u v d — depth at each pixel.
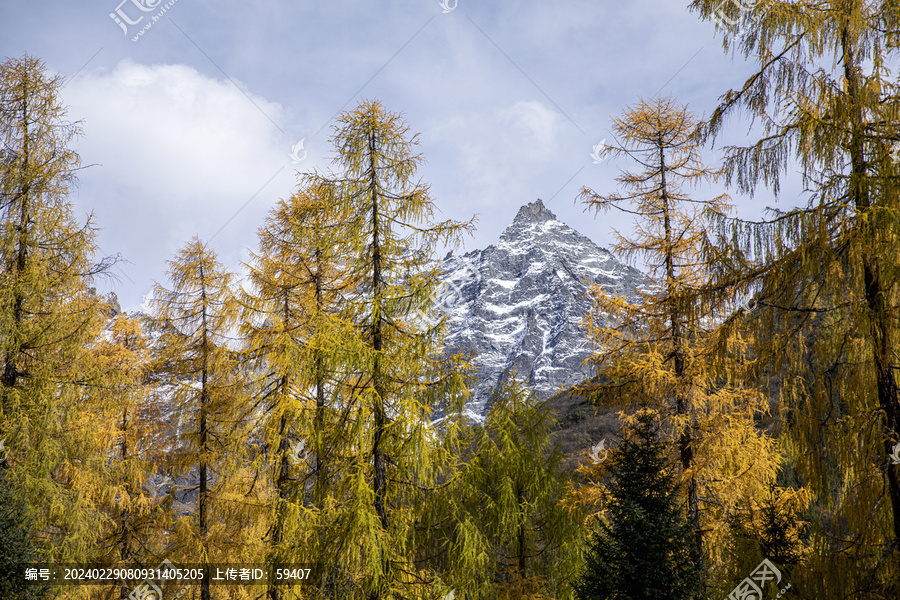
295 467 13.10
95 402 13.04
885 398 7.46
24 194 12.45
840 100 7.61
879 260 7.09
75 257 12.72
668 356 12.18
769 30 8.36
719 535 11.13
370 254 10.76
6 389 11.64
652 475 10.08
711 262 8.88
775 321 8.25
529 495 13.16
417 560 10.34
